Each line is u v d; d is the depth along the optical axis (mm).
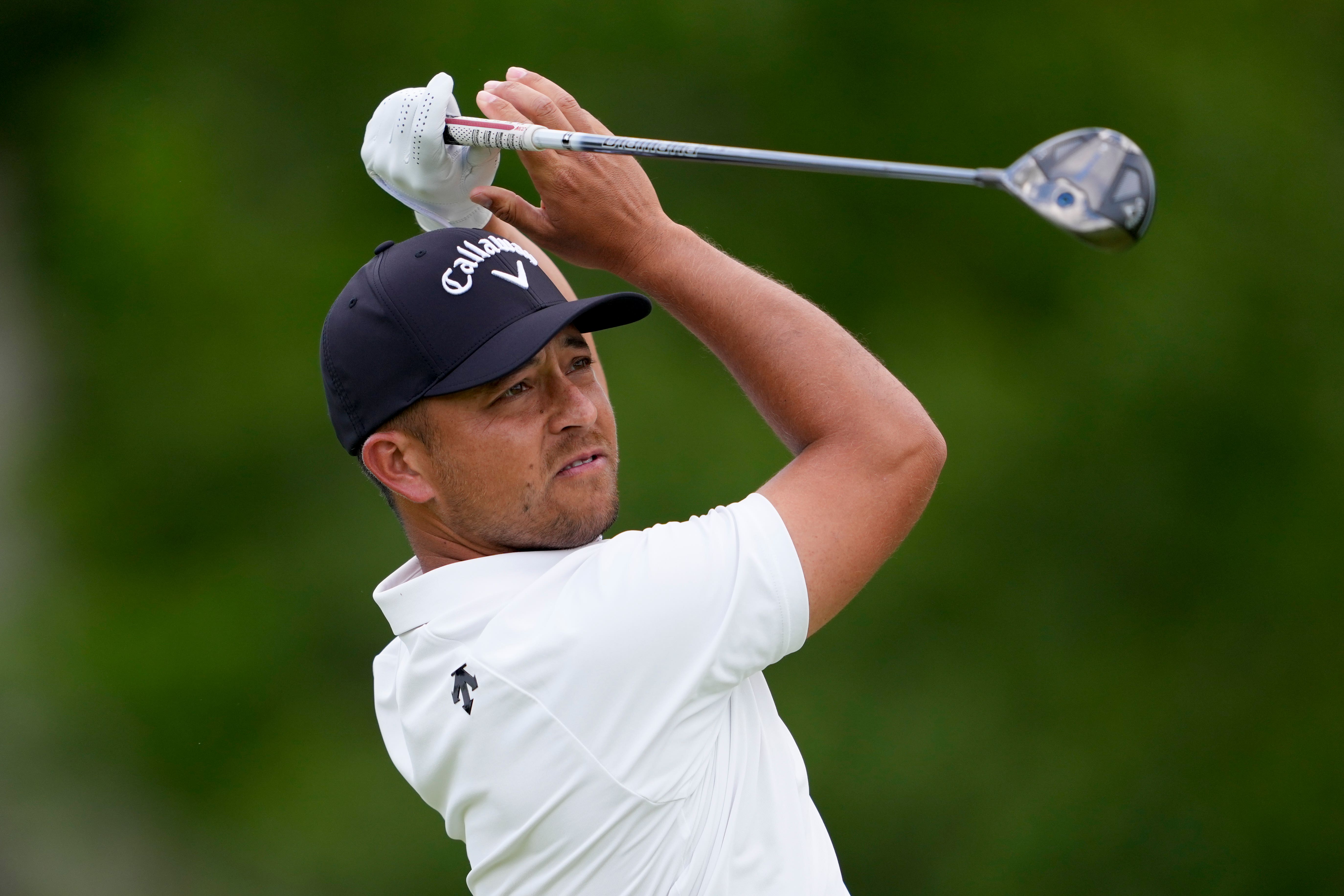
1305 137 35188
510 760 7340
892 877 30578
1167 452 34375
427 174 8008
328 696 32062
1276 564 33812
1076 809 31516
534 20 34938
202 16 35875
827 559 7230
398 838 30969
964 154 35406
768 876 7574
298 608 32469
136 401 33500
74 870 29781
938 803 31047
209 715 31453
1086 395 34469
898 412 7434
